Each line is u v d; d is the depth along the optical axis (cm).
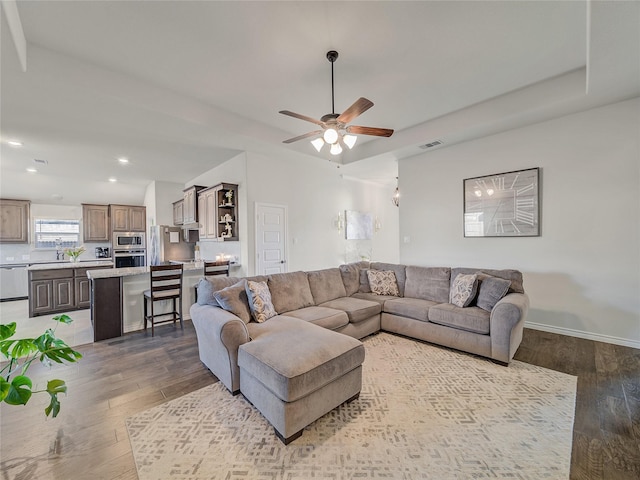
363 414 200
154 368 273
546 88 324
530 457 160
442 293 357
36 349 168
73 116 329
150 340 346
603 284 330
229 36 241
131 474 151
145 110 314
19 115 327
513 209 393
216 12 215
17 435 179
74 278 493
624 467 152
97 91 277
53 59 255
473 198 432
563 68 300
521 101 341
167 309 419
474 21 230
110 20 220
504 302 275
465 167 442
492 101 363
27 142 420
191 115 345
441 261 473
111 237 741
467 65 291
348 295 400
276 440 176
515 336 275
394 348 312
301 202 567
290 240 545
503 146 402
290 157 512
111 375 259
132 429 186
